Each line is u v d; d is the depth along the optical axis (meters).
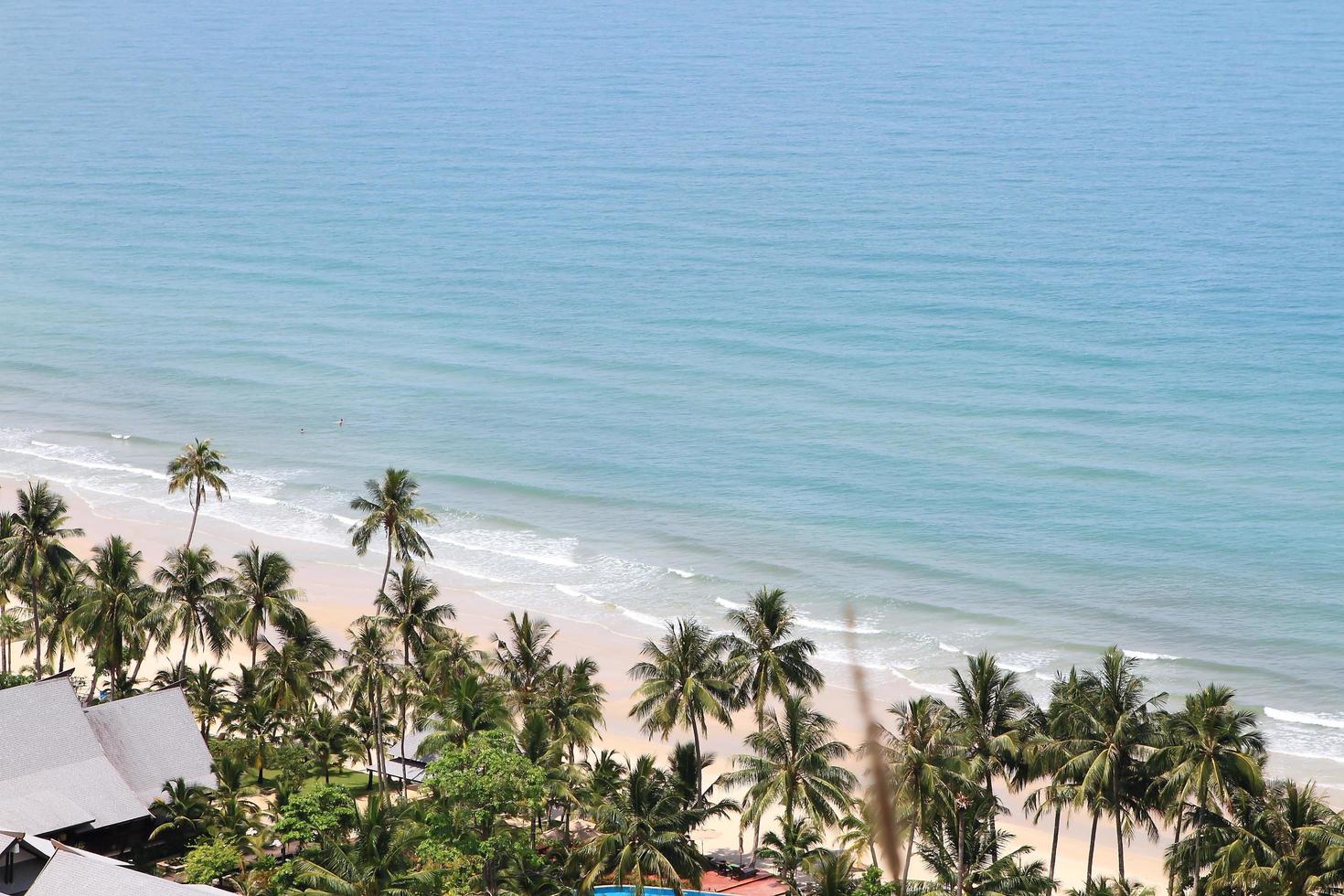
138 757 80.25
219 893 62.59
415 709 89.75
